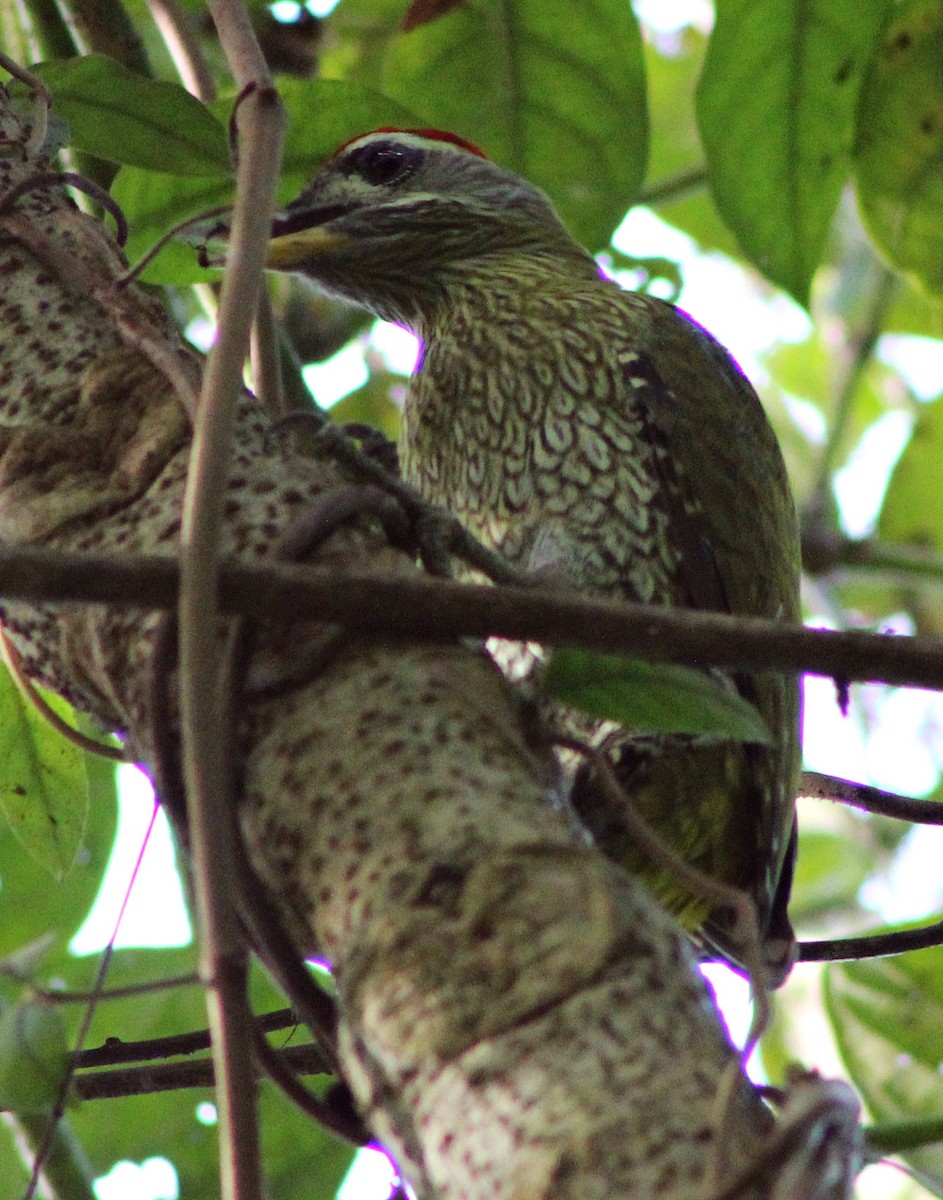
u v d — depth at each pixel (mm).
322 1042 3691
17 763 7090
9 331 4855
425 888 3377
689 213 13359
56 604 4211
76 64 6109
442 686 3779
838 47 8297
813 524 11539
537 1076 3086
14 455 4551
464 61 8797
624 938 3275
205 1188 8867
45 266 5000
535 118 8875
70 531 4363
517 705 3918
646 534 7527
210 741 3557
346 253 8781
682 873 3961
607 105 8844
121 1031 8773
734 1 8266
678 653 3904
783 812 7332
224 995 3568
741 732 4266
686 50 13484
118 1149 8836
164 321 4973
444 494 8000
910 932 6996
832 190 8461
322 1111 3875
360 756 3652
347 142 8172
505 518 7719
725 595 7746
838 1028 8508
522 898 3307
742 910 3891
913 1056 8398
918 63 8289
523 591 3867
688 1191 2896
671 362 7938
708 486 7777
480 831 3449
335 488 4305
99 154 6277
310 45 10695
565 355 7828
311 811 3633
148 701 3949
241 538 4137
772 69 8352
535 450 7715
